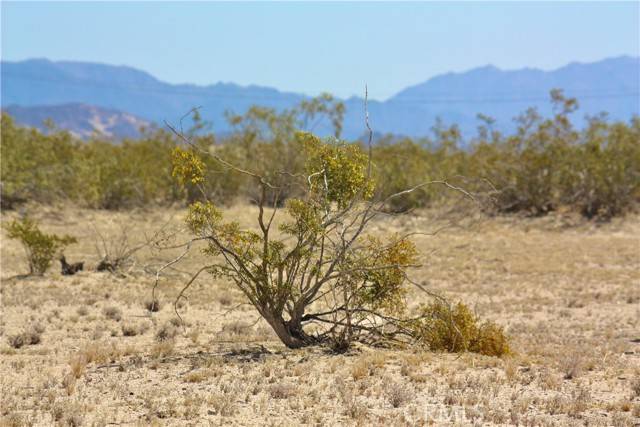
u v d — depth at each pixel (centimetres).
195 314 2019
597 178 4966
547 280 2852
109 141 6975
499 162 5238
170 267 2866
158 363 1273
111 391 1076
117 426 896
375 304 1442
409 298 2350
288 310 1437
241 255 1382
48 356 1414
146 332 1741
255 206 5125
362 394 1046
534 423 888
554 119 5347
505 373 1194
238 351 1414
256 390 1055
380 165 4916
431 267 3156
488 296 2488
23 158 5128
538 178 5175
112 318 1906
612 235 4512
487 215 5094
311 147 1415
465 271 3055
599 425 880
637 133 5403
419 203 5044
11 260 3109
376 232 4162
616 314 2152
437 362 1284
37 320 1844
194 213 1361
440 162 5809
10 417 908
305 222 1362
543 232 4650
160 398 1026
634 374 1212
